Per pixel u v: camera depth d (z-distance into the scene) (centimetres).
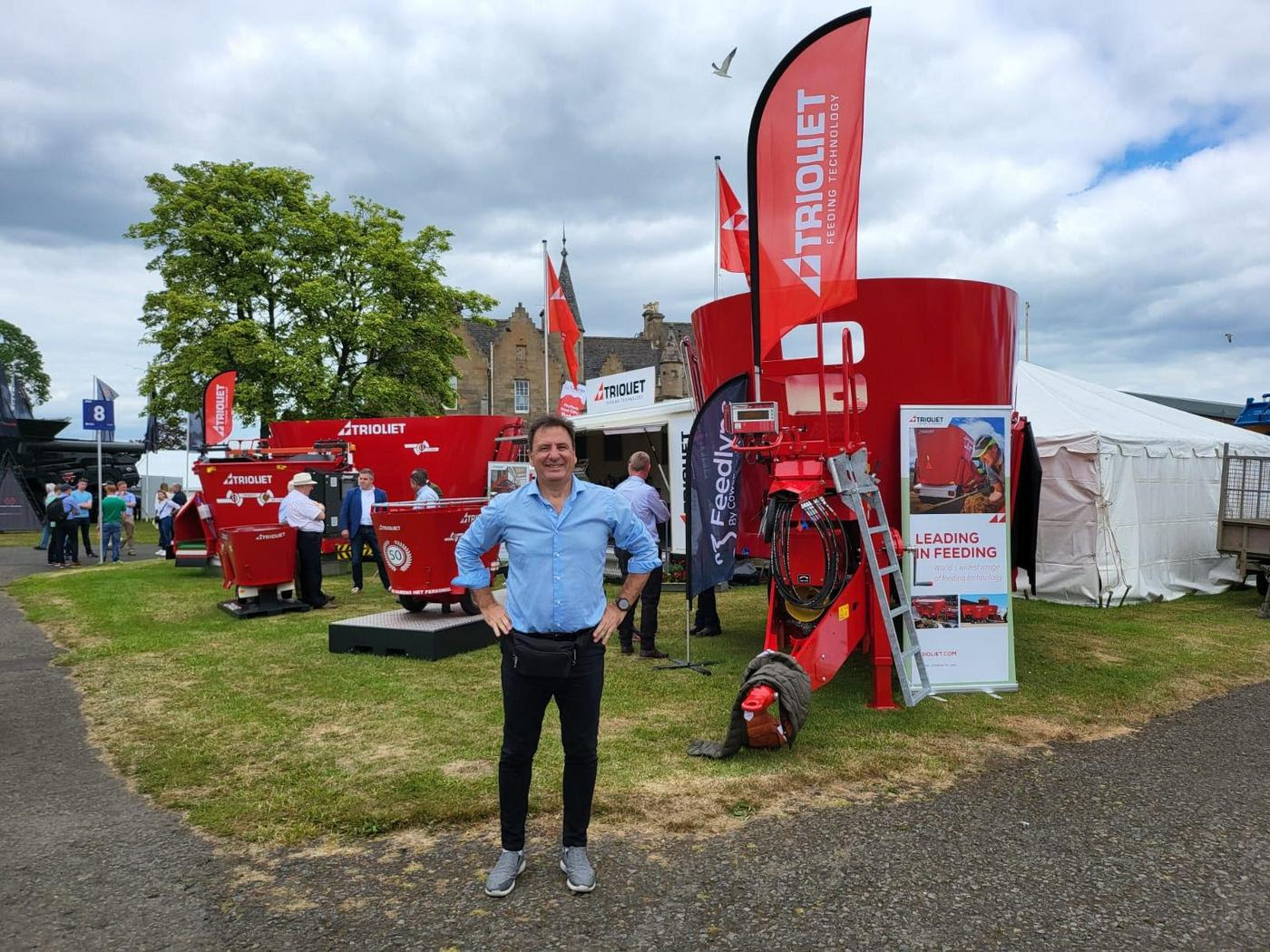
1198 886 327
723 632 820
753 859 349
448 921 302
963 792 421
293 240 2553
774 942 288
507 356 5081
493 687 618
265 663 699
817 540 548
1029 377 1127
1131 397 1280
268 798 413
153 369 2534
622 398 1570
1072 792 423
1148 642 769
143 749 489
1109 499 967
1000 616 599
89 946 287
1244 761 468
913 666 570
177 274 2478
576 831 326
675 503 1157
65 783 439
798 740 498
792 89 504
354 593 1120
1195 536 1109
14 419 2986
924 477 589
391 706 570
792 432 567
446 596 785
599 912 308
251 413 2425
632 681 632
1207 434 1181
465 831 377
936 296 594
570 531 312
